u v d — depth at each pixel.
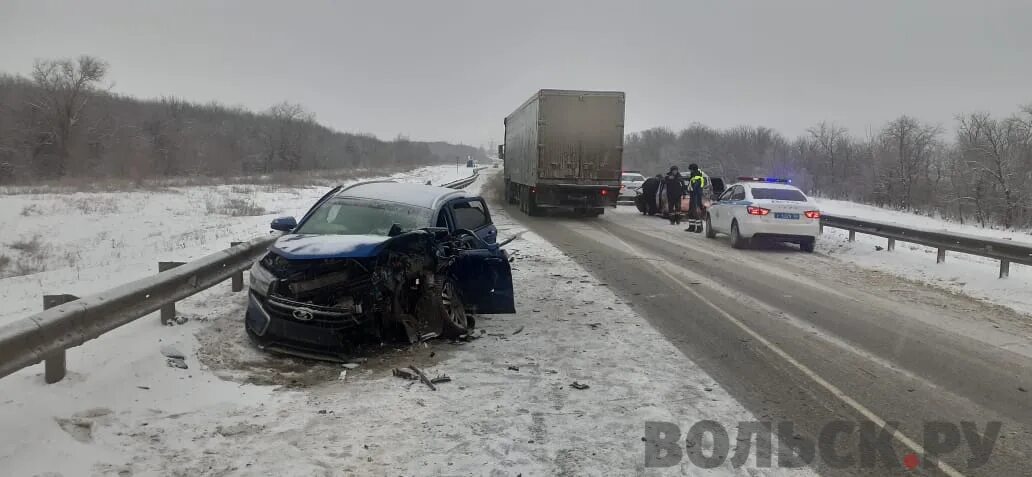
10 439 4.16
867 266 14.09
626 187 33.78
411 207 7.99
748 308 9.50
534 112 23.95
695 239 18.75
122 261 14.35
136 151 61.62
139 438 4.56
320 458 4.38
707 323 8.51
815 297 10.48
